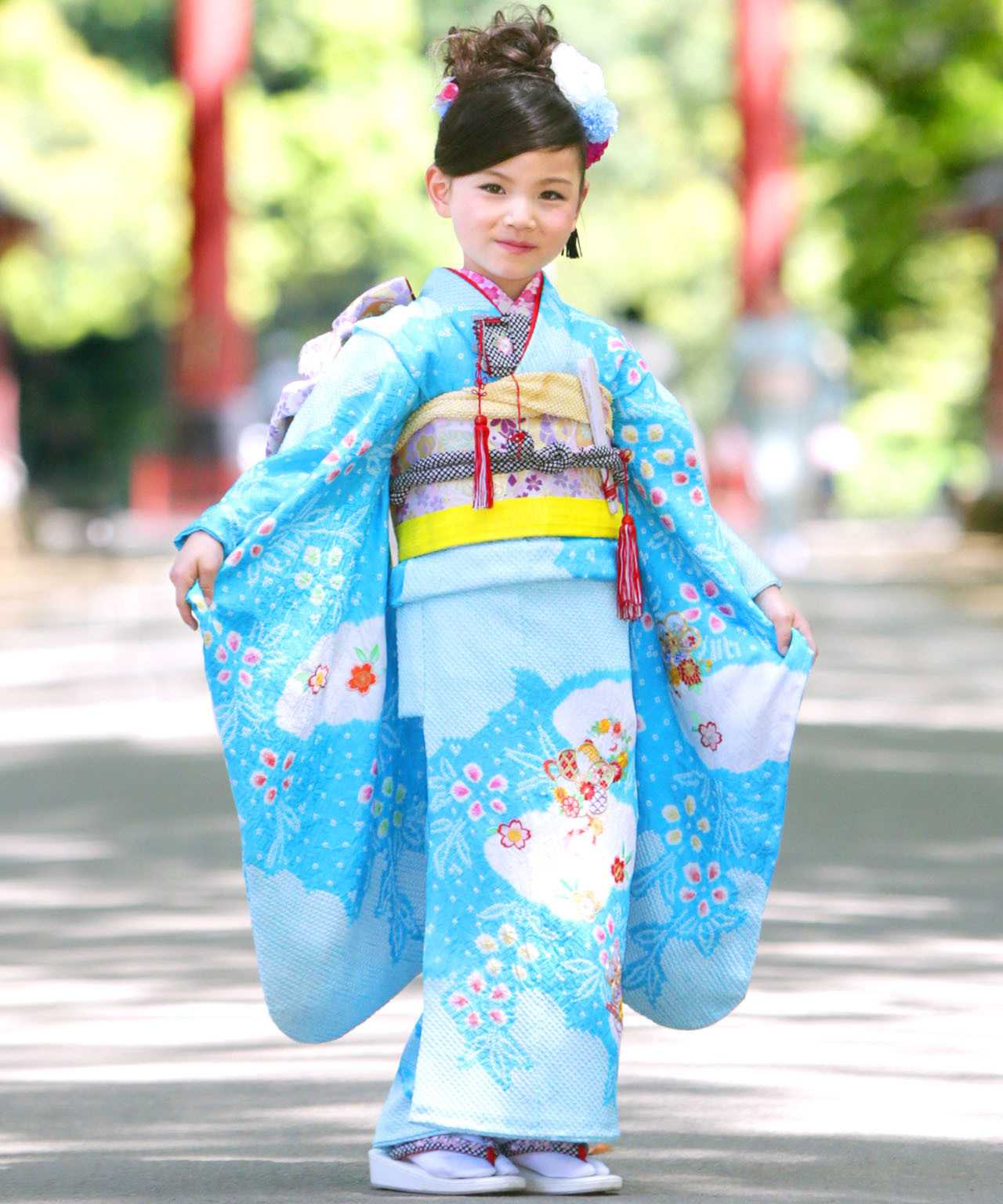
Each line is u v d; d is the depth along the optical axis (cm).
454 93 838
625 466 847
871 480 9956
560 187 826
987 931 1343
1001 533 6744
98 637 3706
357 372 816
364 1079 991
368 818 823
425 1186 790
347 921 820
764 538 5400
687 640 853
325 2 8738
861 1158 833
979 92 6312
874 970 1223
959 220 6569
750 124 7438
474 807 806
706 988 856
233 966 1259
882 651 3416
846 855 1634
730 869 852
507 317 829
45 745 2339
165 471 7962
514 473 816
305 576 814
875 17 6138
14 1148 864
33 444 10012
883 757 2200
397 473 831
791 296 8862
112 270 9050
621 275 10125
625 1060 1017
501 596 810
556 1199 782
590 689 817
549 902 802
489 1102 789
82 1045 1064
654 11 9881
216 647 805
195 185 7588
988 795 1950
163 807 1908
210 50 7538
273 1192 794
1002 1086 955
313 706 812
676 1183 801
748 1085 962
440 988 801
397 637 830
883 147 6406
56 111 8600
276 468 812
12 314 9119
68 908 1449
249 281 8844
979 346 9594
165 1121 910
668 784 857
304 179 8794
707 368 10281
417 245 8894
